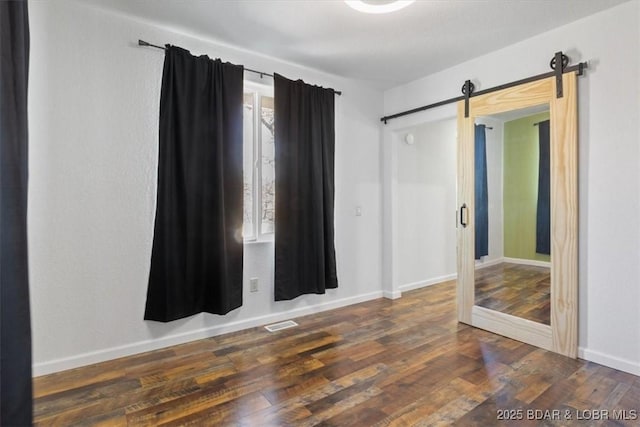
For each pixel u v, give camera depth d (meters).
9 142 1.37
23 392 1.36
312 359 2.49
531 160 2.77
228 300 2.87
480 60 3.11
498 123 3.01
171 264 2.62
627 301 2.26
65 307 2.31
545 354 2.54
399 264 4.41
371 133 4.05
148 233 2.62
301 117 3.31
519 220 2.88
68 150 2.31
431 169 4.78
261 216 3.25
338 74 3.61
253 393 2.05
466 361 2.44
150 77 2.61
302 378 2.22
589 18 2.42
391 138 4.08
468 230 3.18
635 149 2.22
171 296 2.62
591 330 2.42
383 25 2.57
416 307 3.76
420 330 3.06
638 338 2.22
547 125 2.67
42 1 2.21
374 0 2.19
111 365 2.39
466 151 3.17
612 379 2.17
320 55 3.12
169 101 2.60
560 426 1.73
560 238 2.55
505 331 2.90
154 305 2.60
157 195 2.60
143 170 2.59
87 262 2.39
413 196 4.56
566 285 2.51
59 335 2.30
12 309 1.34
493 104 2.96
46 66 2.23
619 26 2.28
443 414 1.83
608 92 2.33
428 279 4.77
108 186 2.46
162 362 2.44
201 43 2.83
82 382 2.17
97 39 2.40
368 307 3.77
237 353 2.59
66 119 2.30
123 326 2.53
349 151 3.86
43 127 2.23
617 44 2.29
